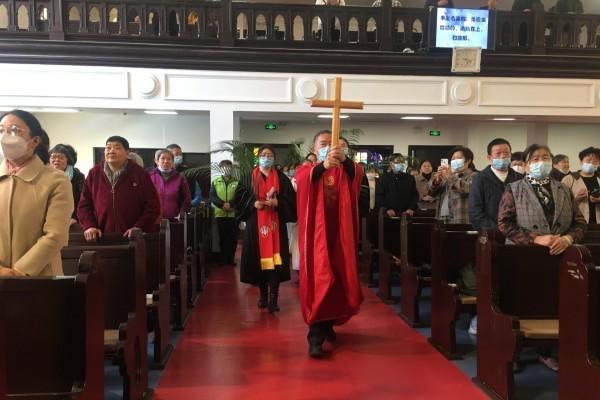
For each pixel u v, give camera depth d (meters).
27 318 1.75
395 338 3.77
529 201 2.93
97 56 6.59
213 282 5.84
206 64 6.82
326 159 3.10
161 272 3.39
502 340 2.63
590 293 2.07
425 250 4.34
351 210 3.37
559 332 2.30
